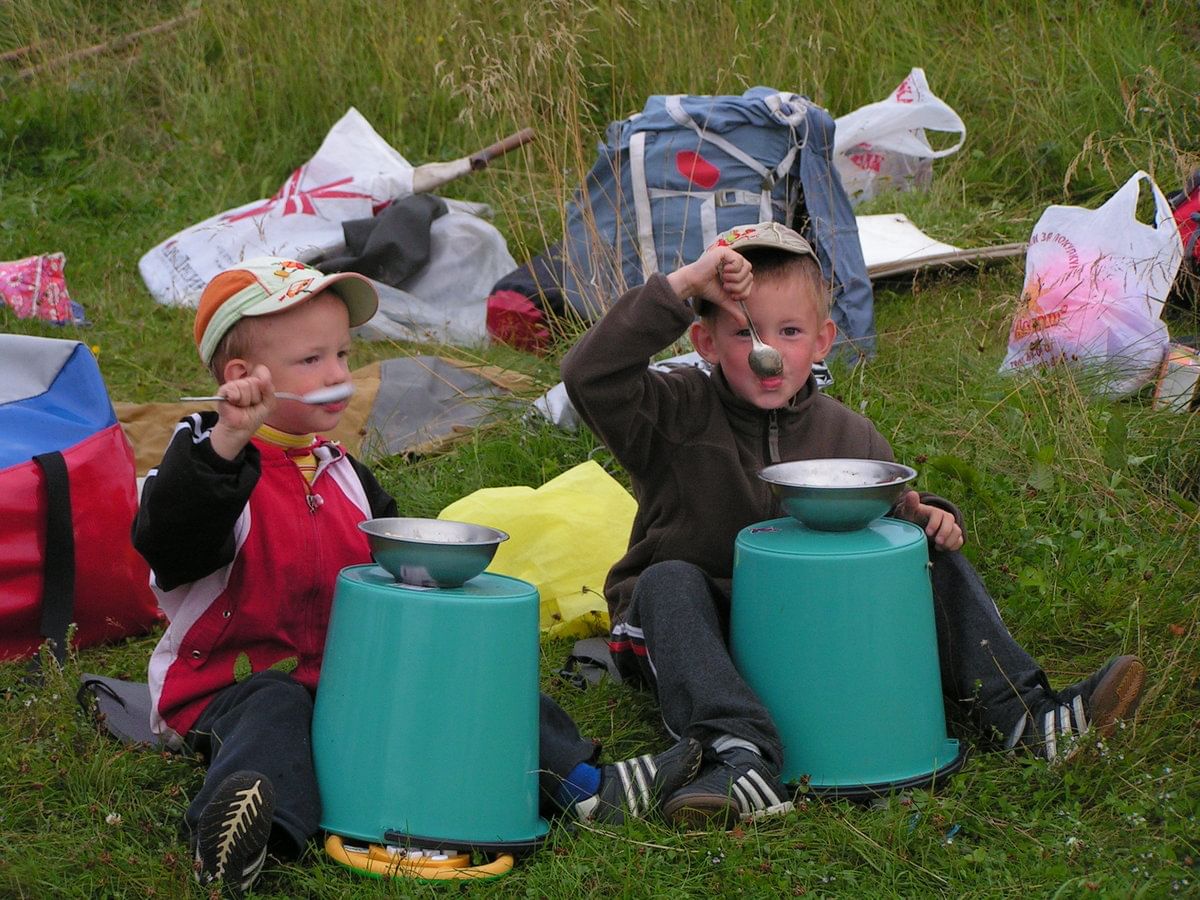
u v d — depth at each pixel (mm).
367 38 13117
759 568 4047
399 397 7422
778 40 12203
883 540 4105
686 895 3504
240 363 4113
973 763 4125
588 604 5395
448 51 12672
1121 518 5734
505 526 5699
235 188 11922
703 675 3955
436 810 3598
